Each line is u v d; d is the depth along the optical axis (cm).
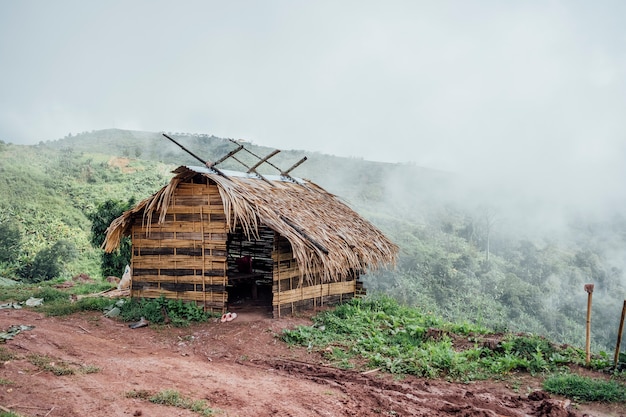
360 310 1270
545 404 664
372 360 880
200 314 1171
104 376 712
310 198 1484
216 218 1214
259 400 648
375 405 661
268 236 1565
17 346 849
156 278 1264
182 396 638
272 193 1327
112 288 1805
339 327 1120
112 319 1170
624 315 823
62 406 578
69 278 2594
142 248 1283
